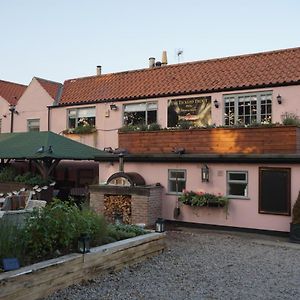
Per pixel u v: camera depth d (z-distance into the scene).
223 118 15.66
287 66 15.27
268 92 14.76
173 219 13.76
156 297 6.14
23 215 7.92
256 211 12.30
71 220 7.07
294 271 7.91
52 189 16.84
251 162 12.34
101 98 19.16
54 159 16.62
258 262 8.65
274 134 12.38
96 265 6.93
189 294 6.34
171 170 13.95
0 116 22.73
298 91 14.12
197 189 13.41
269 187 12.09
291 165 11.73
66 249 6.81
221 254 9.37
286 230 11.75
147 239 8.52
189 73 17.89
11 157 16.36
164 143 14.53
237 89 15.34
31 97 21.61
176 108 16.88
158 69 19.36
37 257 6.36
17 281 5.40
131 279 7.04
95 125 19.25
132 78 19.59
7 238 6.20
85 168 19.64
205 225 13.19
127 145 15.44
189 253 9.37
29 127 21.64
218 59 17.91
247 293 6.46
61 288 6.17
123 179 13.81
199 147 13.75
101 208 13.88
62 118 20.39
